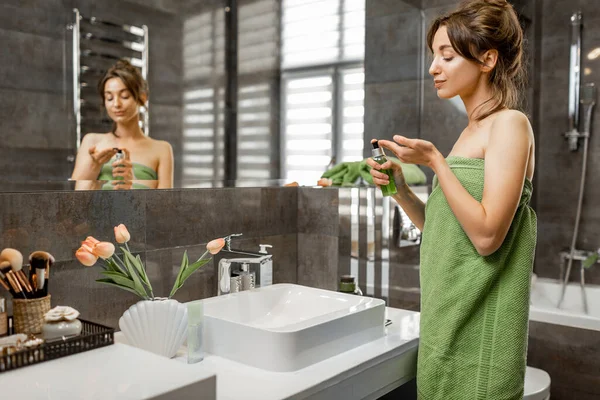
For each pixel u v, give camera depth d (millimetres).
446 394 1348
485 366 1312
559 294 3057
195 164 1637
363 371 1366
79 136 1363
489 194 1241
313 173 2037
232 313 1601
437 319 1358
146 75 1489
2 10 1192
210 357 1408
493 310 1320
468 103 1422
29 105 1257
